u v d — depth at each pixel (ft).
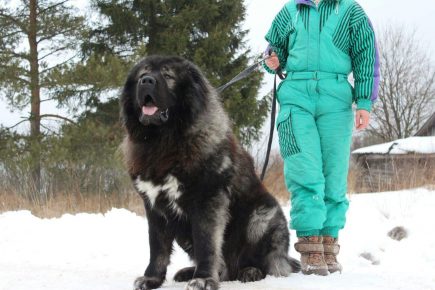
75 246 22.50
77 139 55.67
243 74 17.71
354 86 16.44
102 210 38.37
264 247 15.38
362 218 25.93
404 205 27.37
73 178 48.29
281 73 17.70
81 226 26.18
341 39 16.03
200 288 12.90
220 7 73.41
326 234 16.55
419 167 39.88
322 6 16.17
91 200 40.09
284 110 16.30
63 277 15.57
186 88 14.03
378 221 25.29
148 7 69.05
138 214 34.32
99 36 70.13
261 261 15.47
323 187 15.90
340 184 16.40
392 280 14.92
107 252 21.50
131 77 14.52
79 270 17.30
